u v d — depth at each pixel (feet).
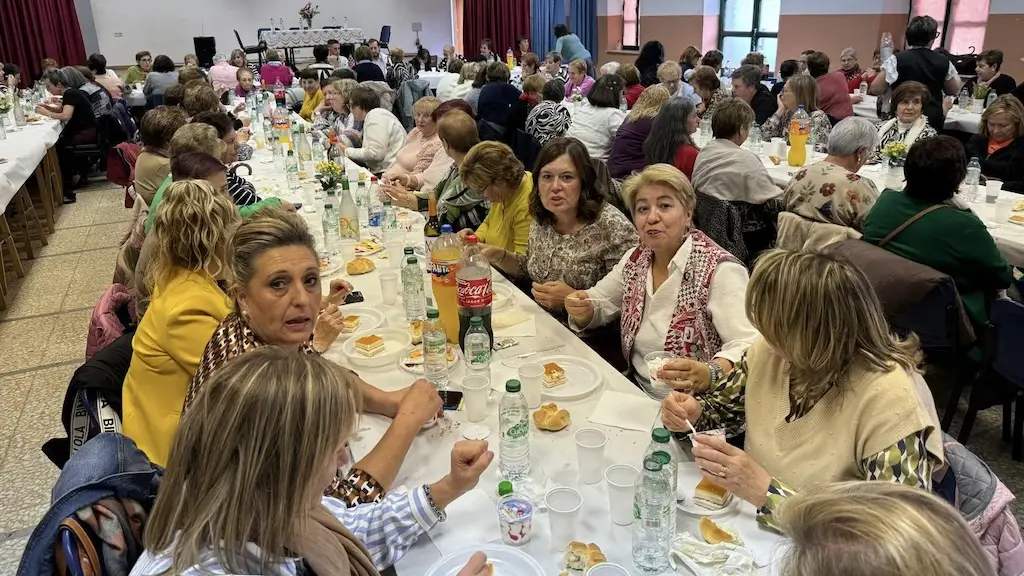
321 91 24.26
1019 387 7.83
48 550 3.47
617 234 7.84
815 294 4.09
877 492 2.26
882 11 26.68
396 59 31.73
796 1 29.78
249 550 2.69
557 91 18.89
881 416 4.06
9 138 18.58
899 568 1.98
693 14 35.37
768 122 17.67
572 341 6.66
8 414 10.11
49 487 8.52
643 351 6.72
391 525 3.97
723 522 4.06
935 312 7.76
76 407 5.53
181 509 2.71
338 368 2.96
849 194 10.59
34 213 17.38
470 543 4.02
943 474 4.47
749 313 4.40
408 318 7.25
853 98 22.16
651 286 6.71
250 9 40.04
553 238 8.18
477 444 4.16
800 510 2.33
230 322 5.18
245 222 5.13
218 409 2.70
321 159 16.70
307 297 5.06
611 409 5.40
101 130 22.30
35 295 14.49
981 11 24.43
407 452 4.88
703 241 6.43
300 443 2.68
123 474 3.69
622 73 21.74
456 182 11.23
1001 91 20.39
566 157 7.62
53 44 35.35
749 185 12.11
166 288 5.77
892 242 8.85
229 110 24.13
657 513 3.67
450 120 11.13
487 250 8.77
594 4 41.73
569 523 3.84
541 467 4.70
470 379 5.38
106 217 20.06
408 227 10.85
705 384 5.46
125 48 37.96
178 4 38.47
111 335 6.72
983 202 11.61
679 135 13.79
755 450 4.78
